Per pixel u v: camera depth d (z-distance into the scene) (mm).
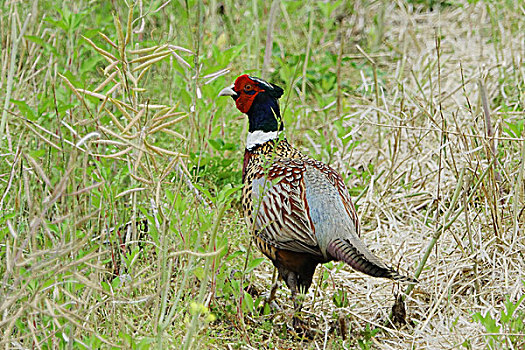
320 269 8742
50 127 8953
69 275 6297
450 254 8852
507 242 8734
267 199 7824
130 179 8969
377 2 16797
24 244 5988
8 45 9859
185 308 7062
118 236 8266
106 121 9000
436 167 10492
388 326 7984
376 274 7113
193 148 10312
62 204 7430
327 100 12859
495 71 13125
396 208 10055
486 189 8914
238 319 7668
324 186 7719
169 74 11289
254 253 8969
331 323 7996
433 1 17062
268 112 8719
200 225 7754
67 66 9930
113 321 6527
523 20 14539
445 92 12492
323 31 15773
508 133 9031
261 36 15164
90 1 12031
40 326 6637
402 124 10156
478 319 6855
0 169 8789
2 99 9758
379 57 15180
